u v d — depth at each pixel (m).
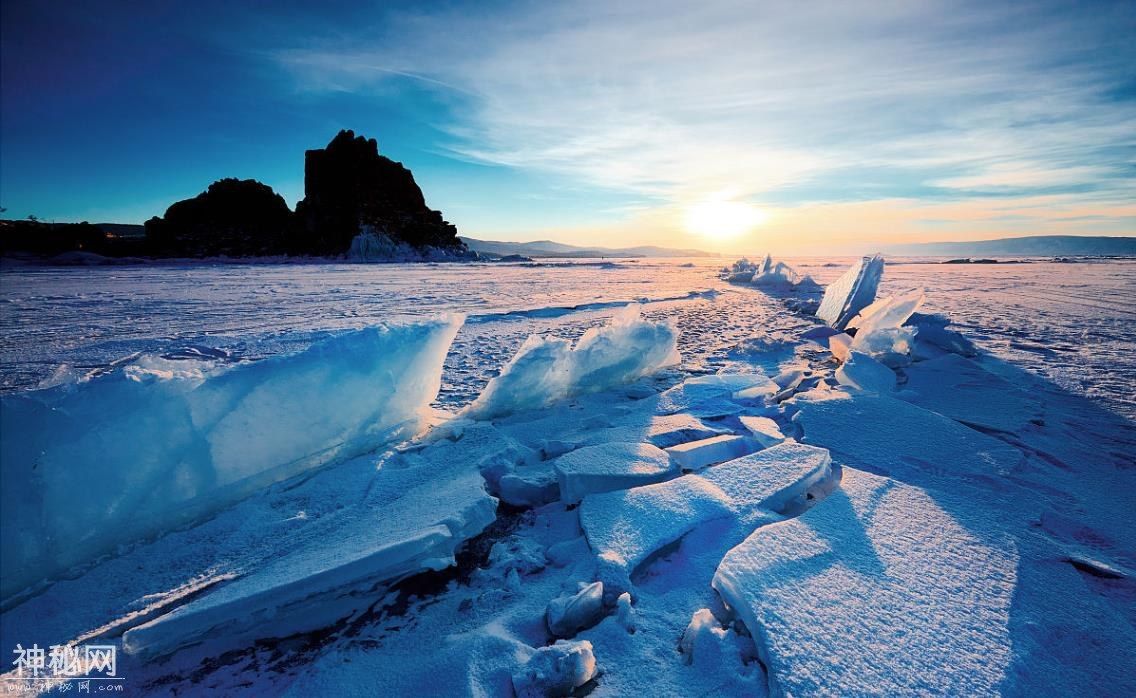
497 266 38.31
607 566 1.81
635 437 3.18
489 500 2.21
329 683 1.44
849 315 7.53
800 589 1.62
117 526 2.09
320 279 22.45
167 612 1.70
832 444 3.03
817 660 1.35
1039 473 2.70
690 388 4.36
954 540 1.97
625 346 4.70
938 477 2.63
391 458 2.98
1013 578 1.75
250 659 1.58
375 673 1.47
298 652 1.61
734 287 16.78
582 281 20.48
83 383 2.10
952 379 4.39
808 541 1.90
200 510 2.34
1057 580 1.78
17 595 1.82
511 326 8.71
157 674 1.53
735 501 2.27
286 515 2.35
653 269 31.11
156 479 2.21
